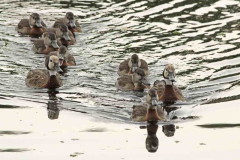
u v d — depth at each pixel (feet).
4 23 96.02
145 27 92.43
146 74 79.46
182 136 64.28
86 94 74.69
